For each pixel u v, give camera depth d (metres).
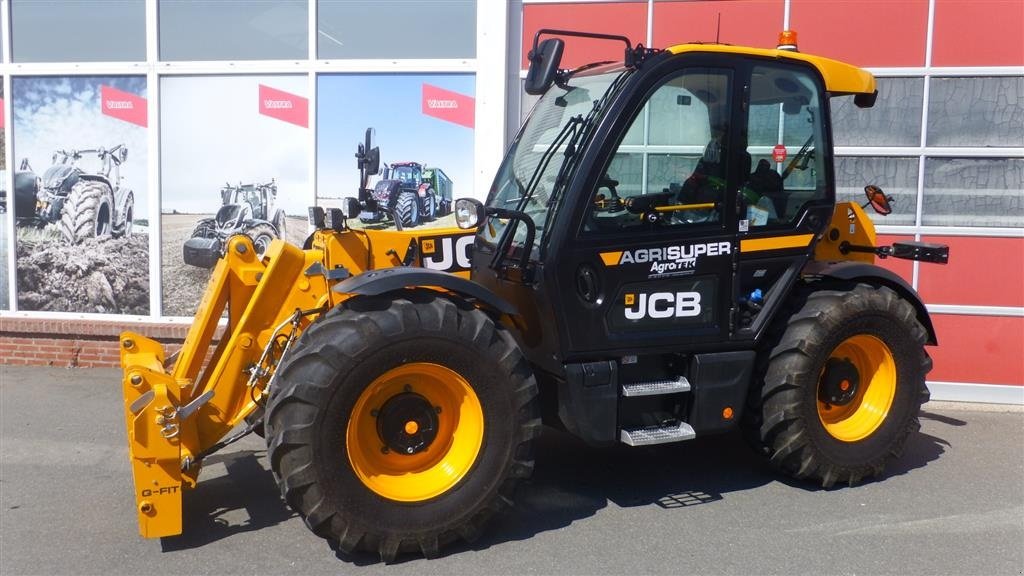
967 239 6.48
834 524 4.06
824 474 4.45
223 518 4.15
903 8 6.37
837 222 5.00
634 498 4.39
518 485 3.81
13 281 7.47
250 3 7.09
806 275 4.65
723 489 4.51
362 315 3.54
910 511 4.23
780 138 4.25
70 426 5.71
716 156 4.11
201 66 7.13
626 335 4.02
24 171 7.40
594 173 3.88
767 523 4.07
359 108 7.05
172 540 3.91
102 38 7.26
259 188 7.23
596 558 3.71
